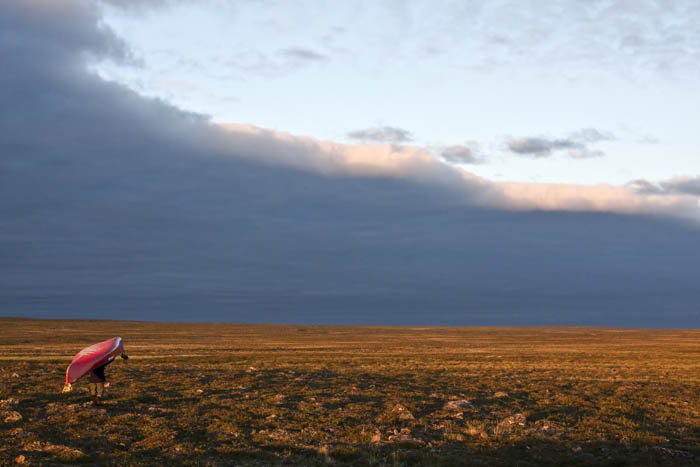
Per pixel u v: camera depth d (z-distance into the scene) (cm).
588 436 1758
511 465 1444
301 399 2322
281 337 12356
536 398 2531
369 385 2842
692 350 7588
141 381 2775
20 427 1645
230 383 2741
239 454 1456
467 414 2083
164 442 1534
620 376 3697
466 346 8712
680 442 1738
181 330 15075
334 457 1468
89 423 1730
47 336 10169
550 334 16562
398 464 1398
